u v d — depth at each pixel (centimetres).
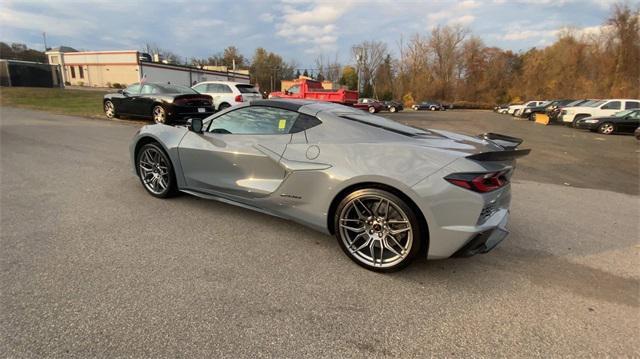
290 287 254
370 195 274
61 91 2544
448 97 6688
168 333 202
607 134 1719
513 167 286
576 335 216
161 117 1087
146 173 433
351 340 204
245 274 268
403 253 271
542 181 648
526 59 5816
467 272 288
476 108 6322
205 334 202
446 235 255
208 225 354
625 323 230
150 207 396
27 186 451
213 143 369
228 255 296
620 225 414
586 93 3981
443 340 208
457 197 250
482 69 6556
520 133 1658
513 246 343
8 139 766
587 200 523
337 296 246
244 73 6341
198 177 385
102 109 1499
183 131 402
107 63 4362
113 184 474
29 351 183
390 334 211
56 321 206
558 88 4578
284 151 321
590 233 384
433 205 254
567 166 819
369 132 306
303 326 214
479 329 219
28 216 355
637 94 3562
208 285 250
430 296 252
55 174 511
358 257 287
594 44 4244
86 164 576
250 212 393
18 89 2436
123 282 248
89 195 426
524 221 416
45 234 317
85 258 278
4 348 185
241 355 188
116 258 281
